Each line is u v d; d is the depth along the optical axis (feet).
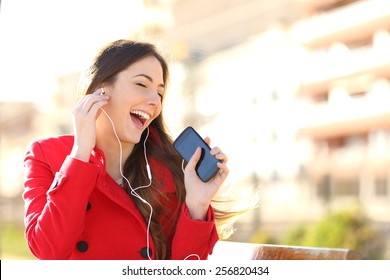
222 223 11.14
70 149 9.91
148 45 9.99
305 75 162.40
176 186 10.38
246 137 167.22
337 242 84.48
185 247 9.60
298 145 163.73
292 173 163.02
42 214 8.91
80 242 9.42
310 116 160.97
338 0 158.40
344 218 85.97
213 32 196.44
